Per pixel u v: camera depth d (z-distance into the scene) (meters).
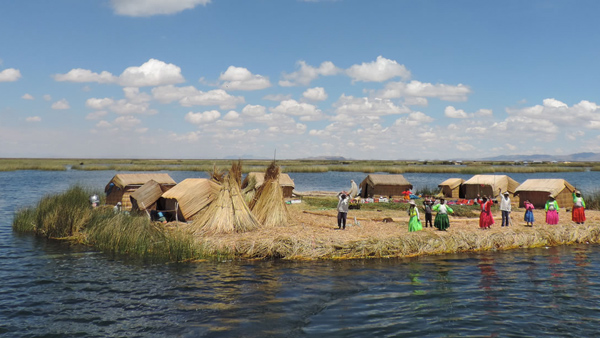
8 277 11.82
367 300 10.11
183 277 11.88
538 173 87.44
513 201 30.41
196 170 84.38
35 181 53.78
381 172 83.62
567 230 18.09
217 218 16.95
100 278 11.77
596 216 22.44
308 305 9.73
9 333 8.11
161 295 10.34
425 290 10.90
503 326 8.53
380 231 17.14
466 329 8.38
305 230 17.11
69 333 8.12
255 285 11.20
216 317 8.97
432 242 15.46
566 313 9.26
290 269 12.86
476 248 16.00
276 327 8.46
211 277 11.91
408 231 17.20
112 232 15.89
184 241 14.36
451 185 33.47
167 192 20.48
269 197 18.64
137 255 14.57
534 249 16.33
